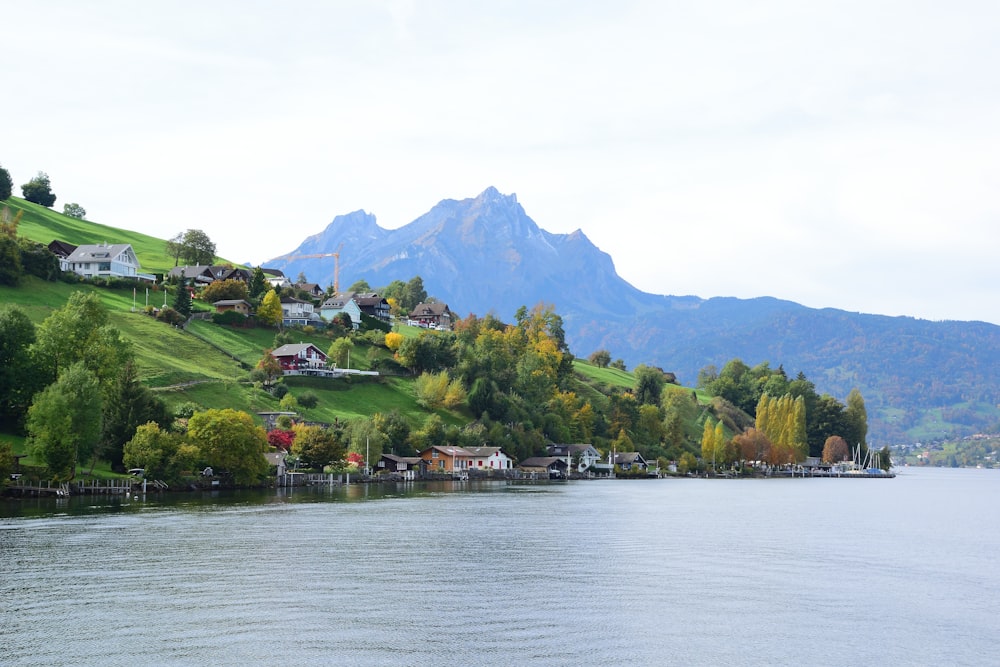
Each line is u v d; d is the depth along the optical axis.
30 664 58.38
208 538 106.00
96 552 94.94
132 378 170.88
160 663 58.91
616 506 166.88
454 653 62.03
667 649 63.97
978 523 156.88
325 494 178.00
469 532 118.31
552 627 68.88
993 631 70.62
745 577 89.94
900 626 71.56
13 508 130.88
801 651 64.44
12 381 162.88
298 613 71.38
